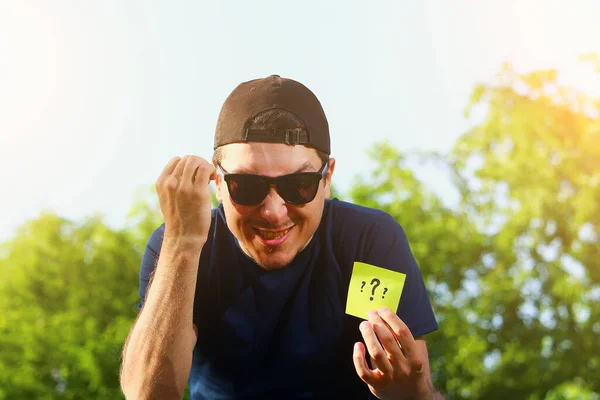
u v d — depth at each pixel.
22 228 28.52
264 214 2.92
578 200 19.03
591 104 19.94
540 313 20.48
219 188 3.09
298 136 2.94
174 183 2.86
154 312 2.90
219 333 3.28
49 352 23.47
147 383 2.91
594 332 20.02
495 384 20.12
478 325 20.70
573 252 19.88
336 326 3.25
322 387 3.31
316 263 3.28
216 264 3.30
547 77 20.44
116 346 22.50
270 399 3.31
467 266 21.27
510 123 20.53
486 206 21.47
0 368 23.05
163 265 2.93
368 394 3.33
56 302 26.58
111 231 26.91
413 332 3.27
